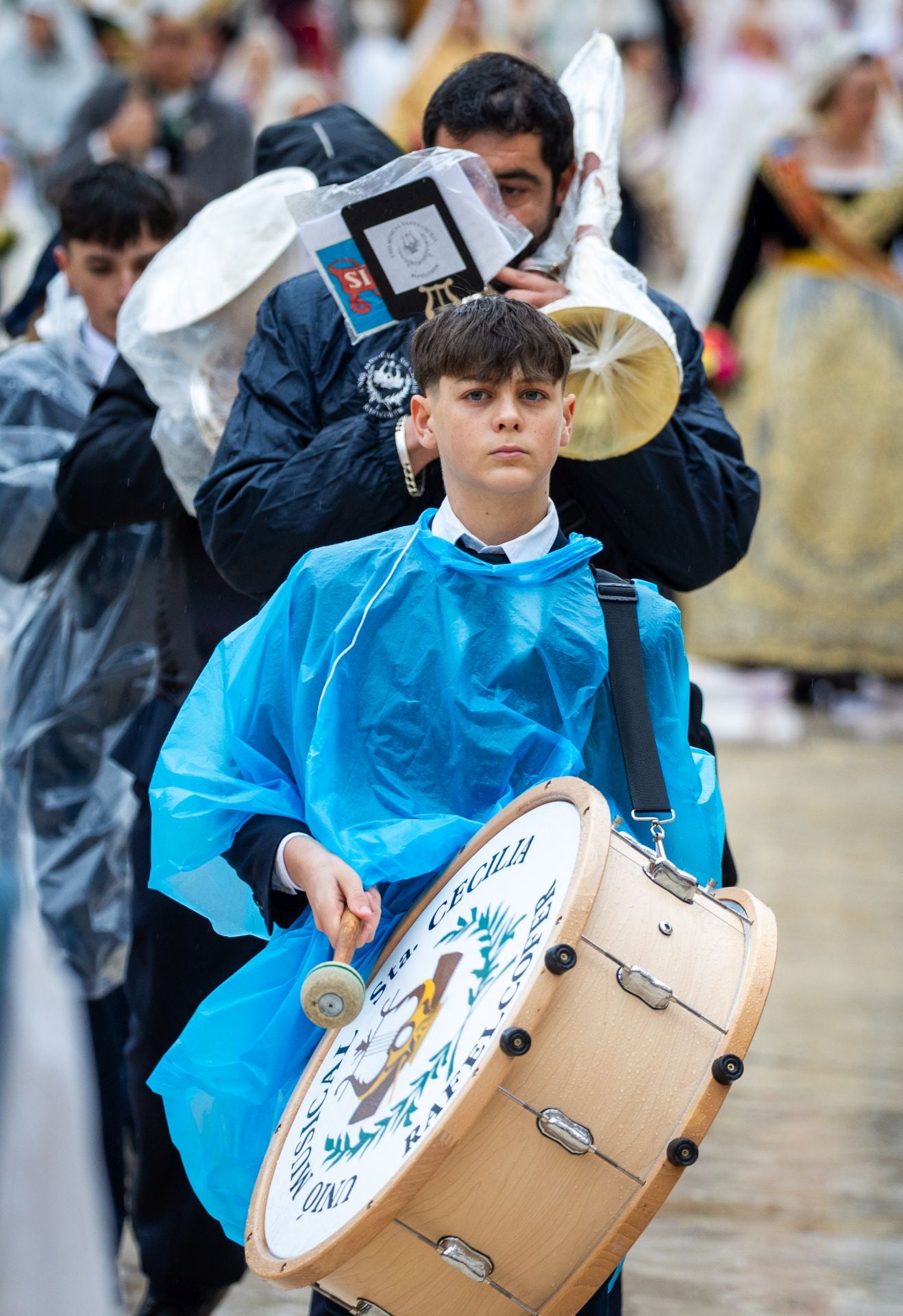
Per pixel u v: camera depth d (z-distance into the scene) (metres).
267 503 7.89
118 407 9.81
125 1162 10.05
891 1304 9.23
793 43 36.19
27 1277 3.28
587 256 7.93
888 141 22.83
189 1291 8.93
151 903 8.88
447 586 6.85
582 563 6.99
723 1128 11.48
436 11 32.97
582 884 5.90
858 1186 10.66
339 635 6.83
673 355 7.71
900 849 17.61
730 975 6.11
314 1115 6.56
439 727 6.82
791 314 23.11
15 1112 3.27
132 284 10.83
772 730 22.95
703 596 23.88
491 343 6.63
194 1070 7.02
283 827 6.85
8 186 25.39
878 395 23.12
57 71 28.30
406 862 6.65
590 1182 5.89
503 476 6.71
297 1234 6.17
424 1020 6.27
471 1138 5.84
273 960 6.97
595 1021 5.90
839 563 23.44
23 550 10.83
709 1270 9.59
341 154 9.89
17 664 10.91
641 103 32.88
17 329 12.03
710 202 30.47
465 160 7.66
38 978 3.37
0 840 10.75
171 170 17.73
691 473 8.22
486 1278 5.95
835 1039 12.97
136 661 10.85
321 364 8.18
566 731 6.82
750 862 17.00
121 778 10.82
